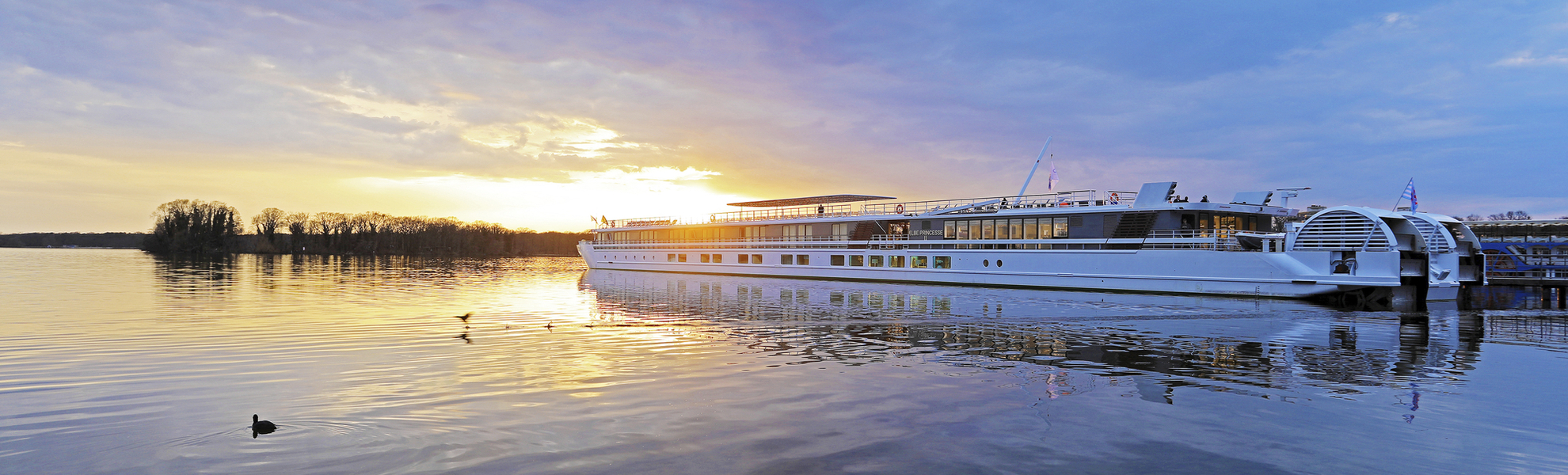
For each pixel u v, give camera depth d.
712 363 21.56
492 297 47.47
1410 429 14.80
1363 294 40.28
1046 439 14.06
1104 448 13.55
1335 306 39.50
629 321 32.47
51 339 26.50
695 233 82.12
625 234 91.94
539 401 16.72
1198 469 12.52
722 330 29.41
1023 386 18.52
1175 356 23.27
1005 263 54.84
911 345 25.42
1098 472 12.35
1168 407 16.45
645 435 14.22
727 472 12.25
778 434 14.30
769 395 17.41
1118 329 29.88
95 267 93.12
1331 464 12.79
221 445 13.52
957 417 15.52
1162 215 48.62
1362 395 17.69
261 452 13.12
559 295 48.84
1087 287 50.25
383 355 23.06
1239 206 49.62
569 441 13.80
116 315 34.53
